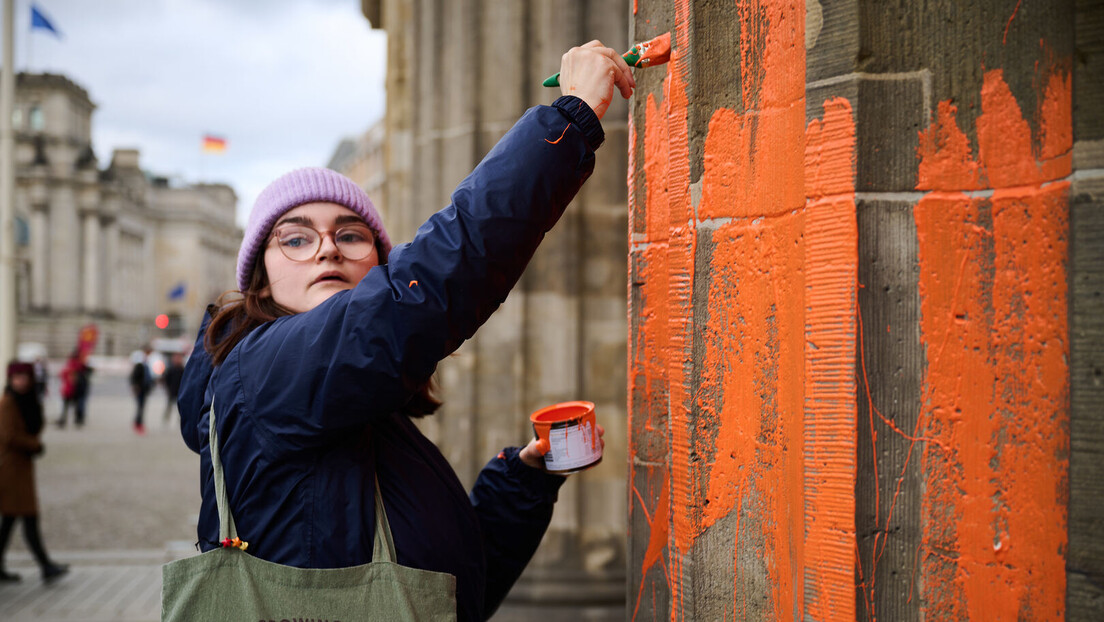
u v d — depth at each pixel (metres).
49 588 5.89
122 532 7.79
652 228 1.57
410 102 4.24
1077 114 1.04
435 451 1.40
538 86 3.88
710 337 1.36
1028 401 1.07
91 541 7.42
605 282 3.85
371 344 1.13
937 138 1.11
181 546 7.22
